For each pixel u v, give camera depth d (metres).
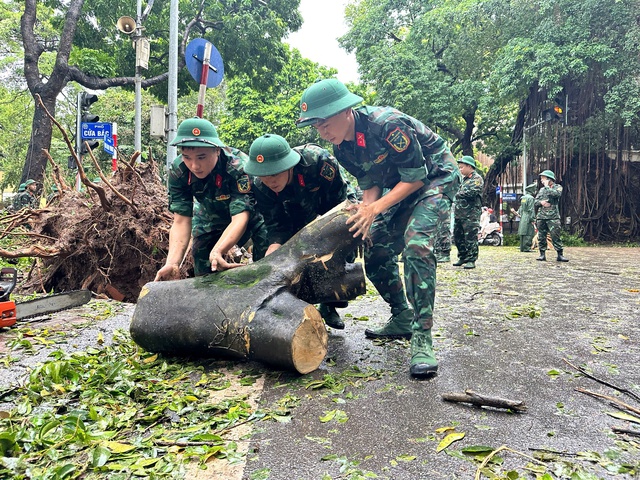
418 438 2.13
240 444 2.08
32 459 1.93
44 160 13.80
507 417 2.35
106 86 15.36
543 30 18.31
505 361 3.29
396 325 3.98
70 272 6.31
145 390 2.74
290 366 2.88
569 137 20.53
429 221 3.19
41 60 24.41
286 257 3.29
